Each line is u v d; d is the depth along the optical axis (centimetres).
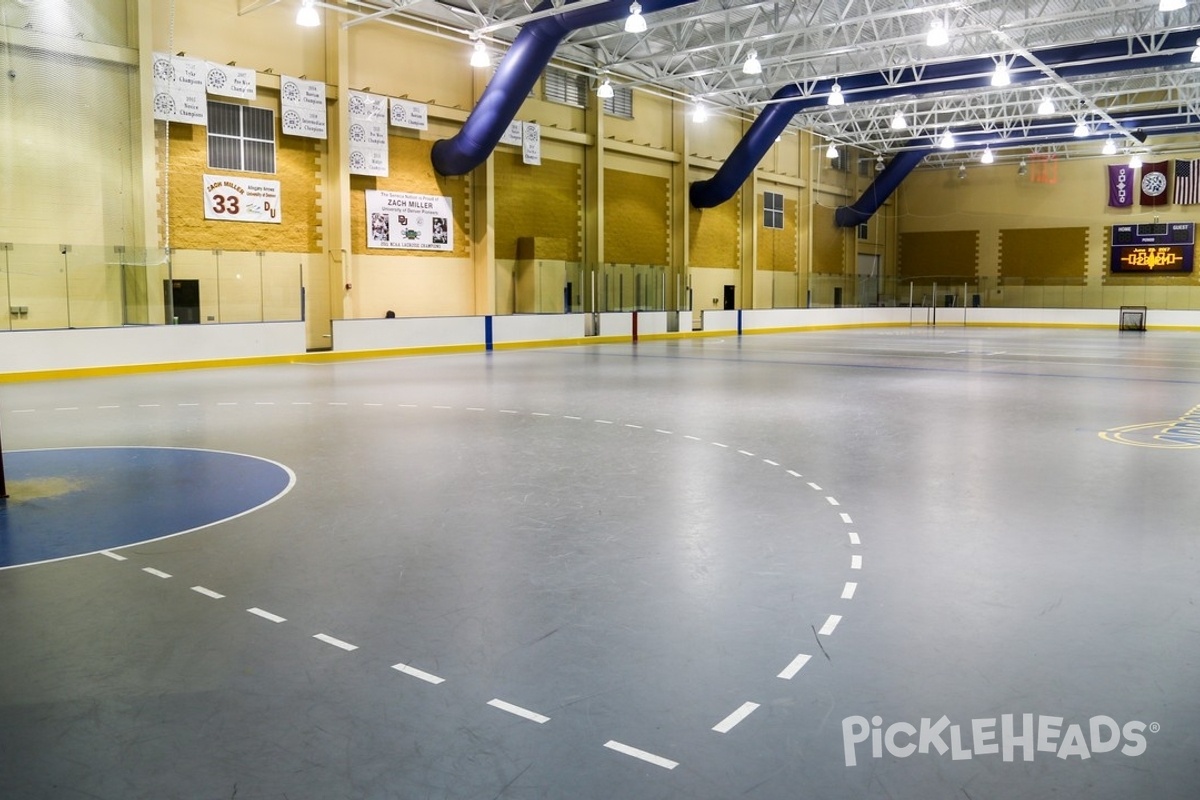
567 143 2597
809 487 701
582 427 1013
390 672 356
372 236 2127
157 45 1731
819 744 297
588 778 275
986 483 714
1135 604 434
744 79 2761
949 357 2130
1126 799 266
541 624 409
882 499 659
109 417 1079
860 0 2055
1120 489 691
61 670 359
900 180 3762
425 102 2198
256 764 284
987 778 277
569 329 2567
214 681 348
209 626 407
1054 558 511
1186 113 2864
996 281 4003
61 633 398
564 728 308
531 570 489
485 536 558
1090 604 434
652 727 309
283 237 1970
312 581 471
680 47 2206
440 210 2266
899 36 2202
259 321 1884
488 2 2153
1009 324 3934
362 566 496
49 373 1532
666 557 514
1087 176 3775
